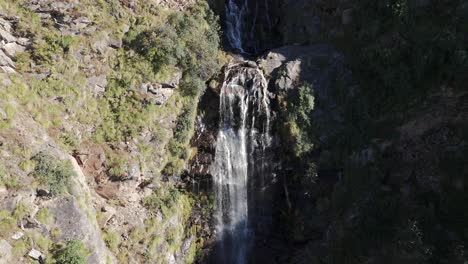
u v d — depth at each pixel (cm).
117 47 1842
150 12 1959
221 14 2278
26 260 1299
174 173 1903
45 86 1644
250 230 2003
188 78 1952
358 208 1753
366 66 1945
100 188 1708
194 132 1977
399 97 1822
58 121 1628
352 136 1886
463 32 1725
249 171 1981
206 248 1959
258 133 1969
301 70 1984
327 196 1884
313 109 1938
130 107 1806
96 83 1767
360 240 1686
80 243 1395
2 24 1630
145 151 1800
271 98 1962
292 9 2355
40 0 1708
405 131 1781
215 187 1972
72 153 1650
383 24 1952
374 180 1772
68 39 1712
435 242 1534
